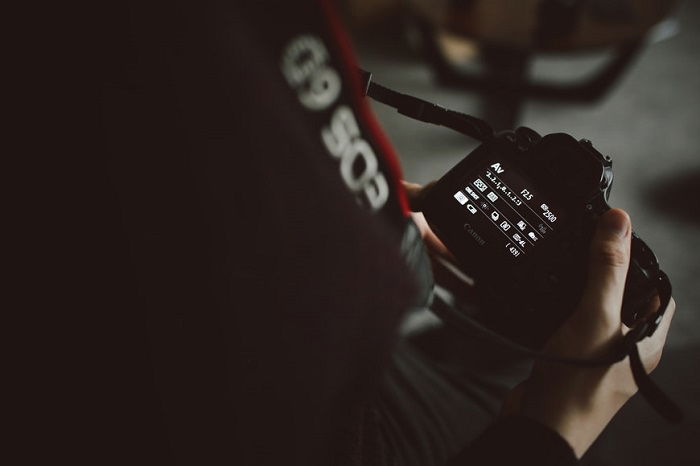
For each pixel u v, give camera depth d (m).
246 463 0.30
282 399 0.28
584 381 0.45
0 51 0.20
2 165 0.22
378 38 2.81
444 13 2.02
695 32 2.79
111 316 0.25
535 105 2.39
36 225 0.23
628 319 0.60
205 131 0.21
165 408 0.28
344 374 0.30
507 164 0.69
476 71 2.54
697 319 1.64
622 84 2.50
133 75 0.20
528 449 0.42
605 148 2.20
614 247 0.52
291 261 0.25
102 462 0.30
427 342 1.28
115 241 0.23
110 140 0.21
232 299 0.25
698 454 1.33
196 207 0.23
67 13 0.20
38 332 0.26
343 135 0.26
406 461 0.66
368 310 0.27
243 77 0.21
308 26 0.24
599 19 1.99
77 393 0.28
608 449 1.32
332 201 0.25
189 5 0.20
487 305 0.73
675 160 2.15
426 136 2.26
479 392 0.81
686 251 1.83
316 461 0.33
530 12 2.00
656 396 0.47
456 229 0.69
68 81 0.21
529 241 0.66
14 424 0.29
